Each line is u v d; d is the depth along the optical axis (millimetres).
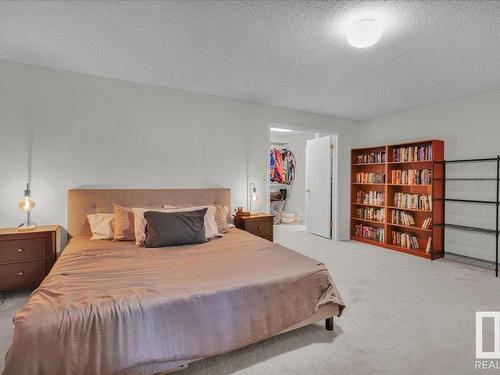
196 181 3623
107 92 3115
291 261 2107
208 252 2363
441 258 3885
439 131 4051
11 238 2436
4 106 2705
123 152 3201
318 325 2135
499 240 3471
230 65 2762
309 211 5668
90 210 2980
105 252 2324
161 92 3393
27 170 2793
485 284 2918
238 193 3934
